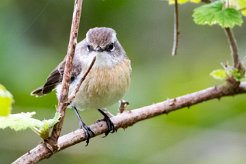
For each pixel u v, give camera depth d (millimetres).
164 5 14898
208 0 9078
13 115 6137
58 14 14344
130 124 8172
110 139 13086
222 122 13133
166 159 12812
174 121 13352
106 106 9750
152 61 14766
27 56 13484
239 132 12906
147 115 8188
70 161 13031
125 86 9695
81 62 9664
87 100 9523
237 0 8656
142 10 14703
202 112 13305
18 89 13016
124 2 14438
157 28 14875
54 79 10383
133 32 14727
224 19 8273
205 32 15383
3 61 13180
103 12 14344
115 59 9547
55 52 14078
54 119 6383
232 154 12562
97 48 9508
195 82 14336
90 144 12945
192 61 15102
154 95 13664
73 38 6383
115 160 12883
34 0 14141
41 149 6426
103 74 9367
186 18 15422
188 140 12945
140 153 12977
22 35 13805
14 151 12641
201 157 12672
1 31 13562
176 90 14102
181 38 15398
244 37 14562
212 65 15023
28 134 12719
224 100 13352
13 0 13938
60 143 7070
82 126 8617
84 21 14281
